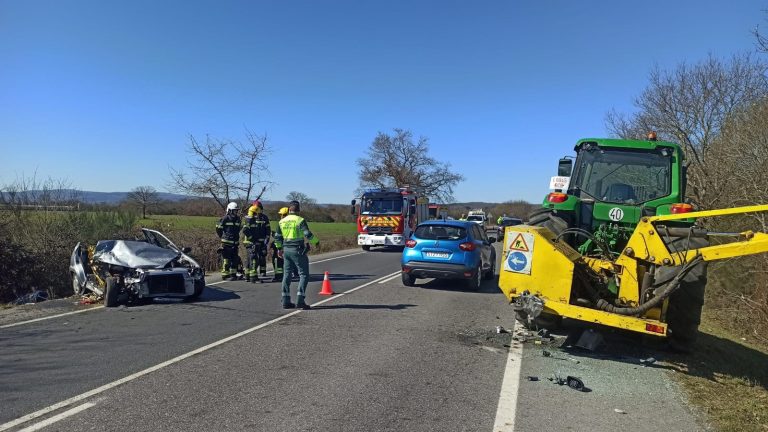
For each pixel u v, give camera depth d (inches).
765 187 481.4
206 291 434.0
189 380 200.2
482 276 527.8
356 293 433.7
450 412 173.8
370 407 176.1
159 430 153.4
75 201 567.8
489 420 167.8
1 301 419.8
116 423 157.9
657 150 297.6
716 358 263.3
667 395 198.5
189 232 722.8
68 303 374.6
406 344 263.4
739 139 550.3
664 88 801.6
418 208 1083.3
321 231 1688.0
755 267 409.4
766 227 450.9
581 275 244.5
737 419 177.2
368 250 1010.1
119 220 636.1
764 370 269.1
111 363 221.6
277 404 176.7
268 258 740.7
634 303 235.5
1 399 177.0
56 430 152.2
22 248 452.8
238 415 166.4
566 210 288.4
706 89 757.3
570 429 162.7
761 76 623.2
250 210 497.4
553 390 199.5
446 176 2297.0
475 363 232.7
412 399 185.2
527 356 247.0
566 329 301.1
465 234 458.9
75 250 423.2
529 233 249.4
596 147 309.0
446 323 318.0
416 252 462.3
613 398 193.0
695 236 231.1
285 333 282.7
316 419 164.6
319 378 206.1
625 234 283.0
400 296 420.5
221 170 811.4
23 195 523.5
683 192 298.7
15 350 241.9
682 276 219.8
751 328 380.2
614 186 299.6
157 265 372.2
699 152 765.9
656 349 265.3
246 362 226.1
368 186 2242.9
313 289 453.7
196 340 264.2
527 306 245.0
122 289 364.8
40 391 185.5
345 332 287.1
